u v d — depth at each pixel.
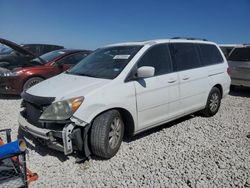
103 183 3.75
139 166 4.18
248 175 3.93
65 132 3.92
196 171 4.04
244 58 9.91
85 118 4.05
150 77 4.95
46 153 4.55
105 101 4.24
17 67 8.52
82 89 4.27
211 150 4.75
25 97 4.51
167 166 4.19
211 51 6.65
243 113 7.17
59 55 9.20
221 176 3.91
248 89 10.90
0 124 6.05
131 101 4.59
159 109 5.13
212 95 6.53
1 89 8.30
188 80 5.69
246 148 4.84
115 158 4.42
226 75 6.90
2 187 2.72
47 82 4.89
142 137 5.29
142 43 5.27
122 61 4.87
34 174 3.13
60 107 4.00
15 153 2.53
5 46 7.68
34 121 4.36
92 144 4.21
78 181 3.80
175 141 5.12
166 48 5.46
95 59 5.42
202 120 6.41
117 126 4.47
